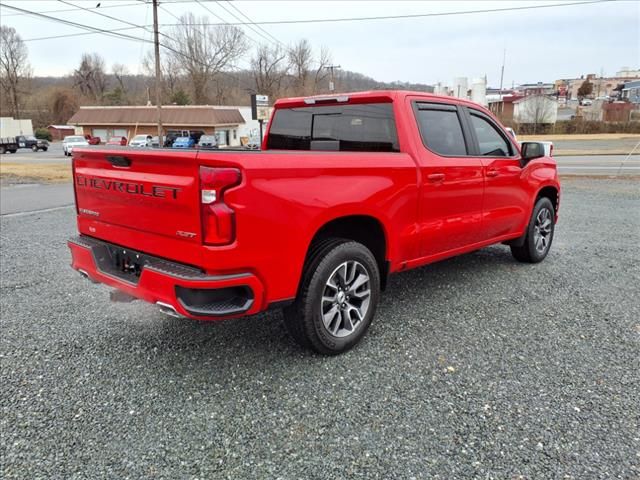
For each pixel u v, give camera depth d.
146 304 4.37
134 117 55.97
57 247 6.54
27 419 2.61
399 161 3.59
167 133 53.38
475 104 4.61
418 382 2.99
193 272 2.71
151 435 2.48
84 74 92.06
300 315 3.12
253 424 2.57
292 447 2.39
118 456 2.32
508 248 6.51
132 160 2.98
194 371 3.14
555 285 4.84
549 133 54.41
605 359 3.28
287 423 2.58
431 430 2.51
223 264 2.64
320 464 2.27
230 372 3.12
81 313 4.14
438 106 4.15
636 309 4.18
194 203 2.64
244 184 2.65
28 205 10.76
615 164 20.25
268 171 2.75
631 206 9.91
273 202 2.78
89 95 92.00
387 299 4.46
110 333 3.73
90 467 2.25
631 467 2.22
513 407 2.71
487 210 4.58
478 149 4.50
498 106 63.97
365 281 3.44
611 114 60.22
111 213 3.27
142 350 3.44
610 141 41.25
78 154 3.51
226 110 55.31
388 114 3.84
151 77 75.75
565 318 3.99
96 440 2.44
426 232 3.91
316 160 3.02
